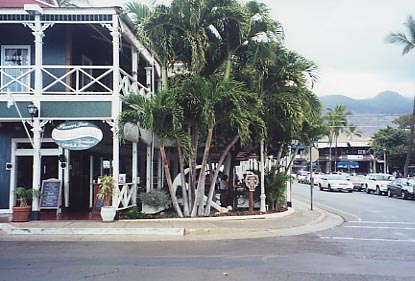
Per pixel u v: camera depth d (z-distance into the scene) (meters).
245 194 16.86
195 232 12.34
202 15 13.89
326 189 36.34
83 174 17.67
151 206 14.65
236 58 15.07
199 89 13.20
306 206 21.14
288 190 19.03
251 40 14.65
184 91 13.17
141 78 22.17
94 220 13.65
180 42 14.16
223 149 16.58
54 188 15.00
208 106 13.05
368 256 9.26
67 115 13.81
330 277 7.32
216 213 15.20
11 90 15.66
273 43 14.57
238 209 16.84
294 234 12.48
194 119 14.04
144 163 23.52
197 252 9.52
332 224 14.97
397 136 50.25
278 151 17.80
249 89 14.88
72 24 15.49
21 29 15.80
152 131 13.38
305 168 75.81
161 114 13.06
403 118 54.78
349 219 16.61
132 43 15.73
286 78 14.98
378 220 16.30
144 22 13.69
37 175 13.75
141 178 23.36
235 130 14.97
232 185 17.89
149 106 12.92
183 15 13.81
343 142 72.56
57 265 8.09
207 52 14.46
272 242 11.05
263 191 16.03
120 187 14.38
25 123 15.06
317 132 17.94
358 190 36.41
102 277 7.19
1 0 16.39
